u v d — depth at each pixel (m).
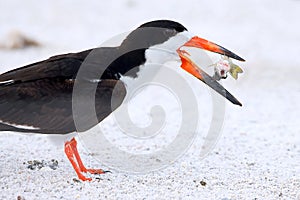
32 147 13.11
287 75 21.62
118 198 10.31
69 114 10.95
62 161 12.28
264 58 23.86
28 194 10.34
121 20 30.62
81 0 34.03
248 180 11.41
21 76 10.99
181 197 10.43
